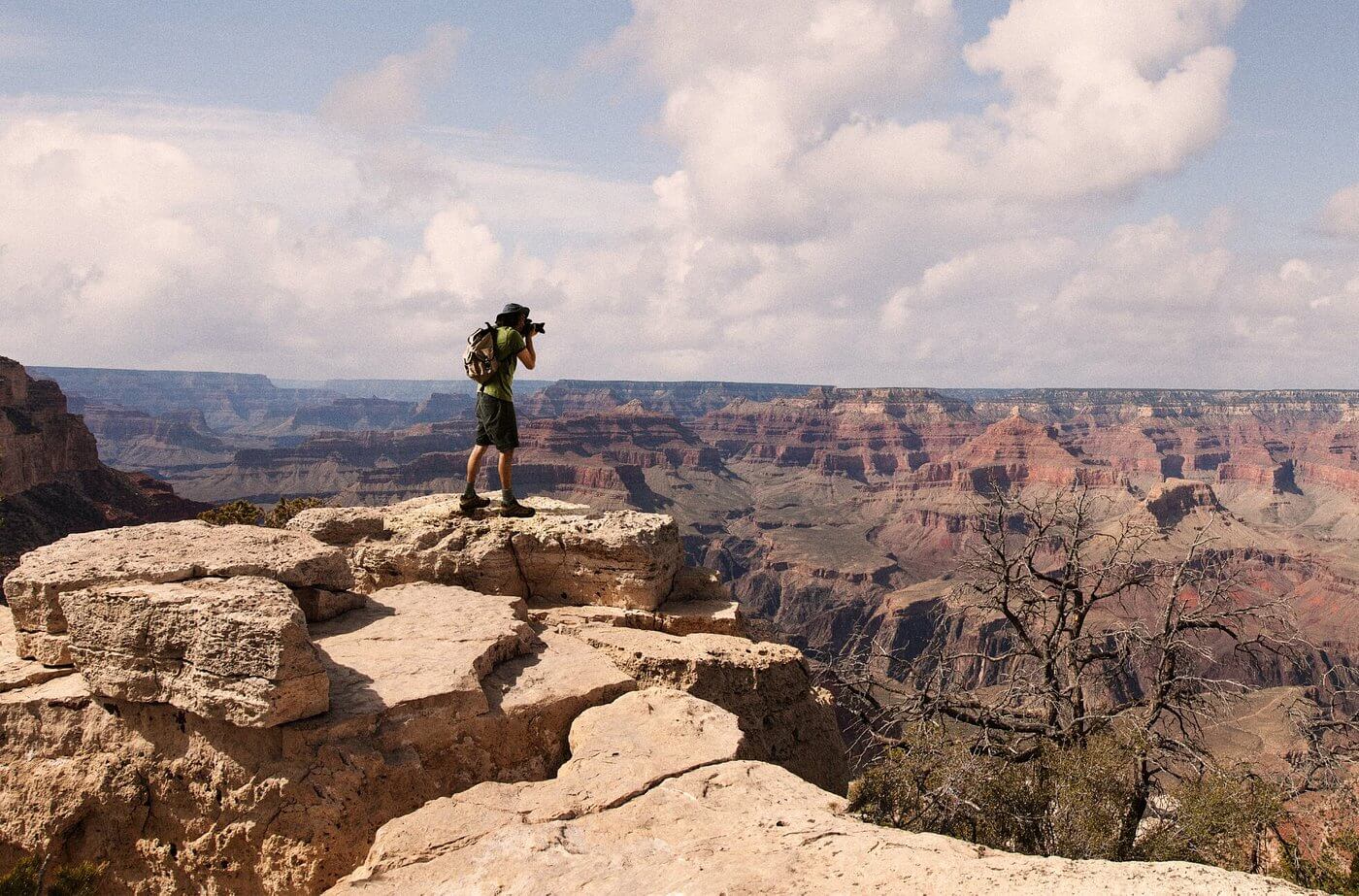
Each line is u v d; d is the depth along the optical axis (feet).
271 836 26.43
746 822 23.65
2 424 327.47
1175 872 19.26
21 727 30.01
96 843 28.60
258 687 26.21
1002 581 53.26
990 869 19.98
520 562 47.78
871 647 52.54
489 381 48.52
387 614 38.32
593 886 20.45
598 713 32.04
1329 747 44.42
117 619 28.43
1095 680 52.03
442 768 29.37
